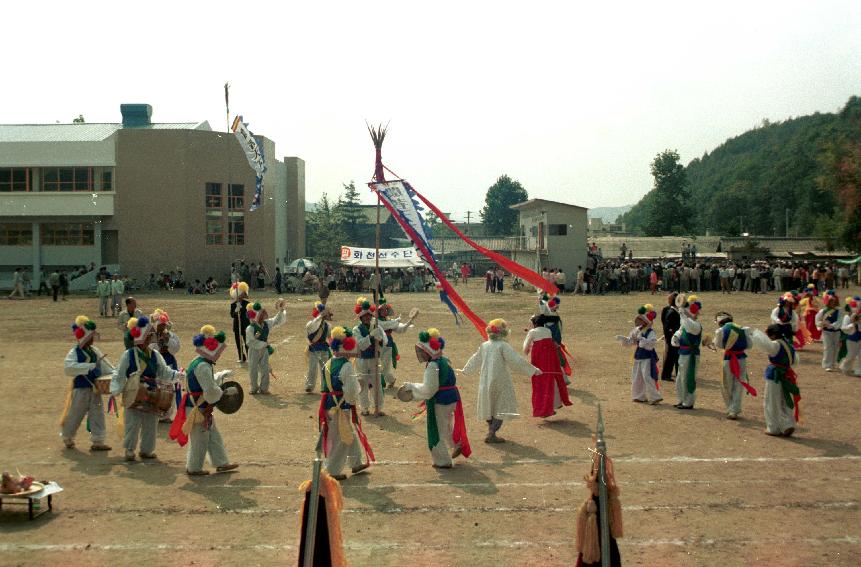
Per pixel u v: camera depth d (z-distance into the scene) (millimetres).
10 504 8430
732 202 147000
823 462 10617
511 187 139875
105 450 11328
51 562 7227
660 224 114000
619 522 6098
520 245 60812
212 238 55156
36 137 56000
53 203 53469
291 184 67688
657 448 11367
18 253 54406
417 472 10188
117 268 54031
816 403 14648
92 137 56000
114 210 53812
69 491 9352
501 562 7207
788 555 7395
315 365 15672
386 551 7477
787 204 138125
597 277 48406
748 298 42875
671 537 7852
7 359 20375
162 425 12992
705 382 16953
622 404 14602
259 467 10406
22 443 11703
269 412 13945
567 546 7609
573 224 53250
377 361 13656
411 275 52125
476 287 57250
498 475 10031
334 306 38531
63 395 15422
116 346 23312
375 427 12844
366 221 92875
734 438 11961
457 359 20562
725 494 9227
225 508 8727
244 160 56000
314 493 6148
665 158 114375
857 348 17766
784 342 12141
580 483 9680
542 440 11875
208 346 9922
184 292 50844
